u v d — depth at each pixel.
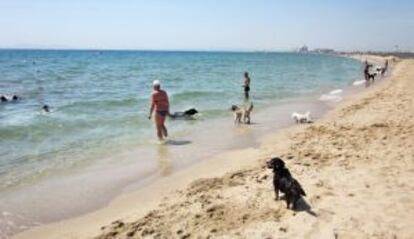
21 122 15.78
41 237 6.63
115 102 21.45
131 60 107.19
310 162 9.65
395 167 8.92
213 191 8.16
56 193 8.54
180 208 7.43
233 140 13.15
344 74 53.41
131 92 28.06
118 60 105.69
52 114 17.98
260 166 9.74
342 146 11.02
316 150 10.79
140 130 14.80
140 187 8.88
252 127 15.33
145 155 11.41
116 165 10.48
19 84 33.44
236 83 36.12
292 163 9.62
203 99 24.03
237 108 16.45
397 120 14.26
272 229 6.38
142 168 10.20
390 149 10.38
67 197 8.33
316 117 17.27
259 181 8.58
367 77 35.00
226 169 9.87
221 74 50.44
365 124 13.96
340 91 28.14
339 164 9.34
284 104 21.98
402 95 21.75
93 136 13.75
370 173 8.60
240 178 8.88
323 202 7.23
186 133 14.30
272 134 13.89
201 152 11.68
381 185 7.89
